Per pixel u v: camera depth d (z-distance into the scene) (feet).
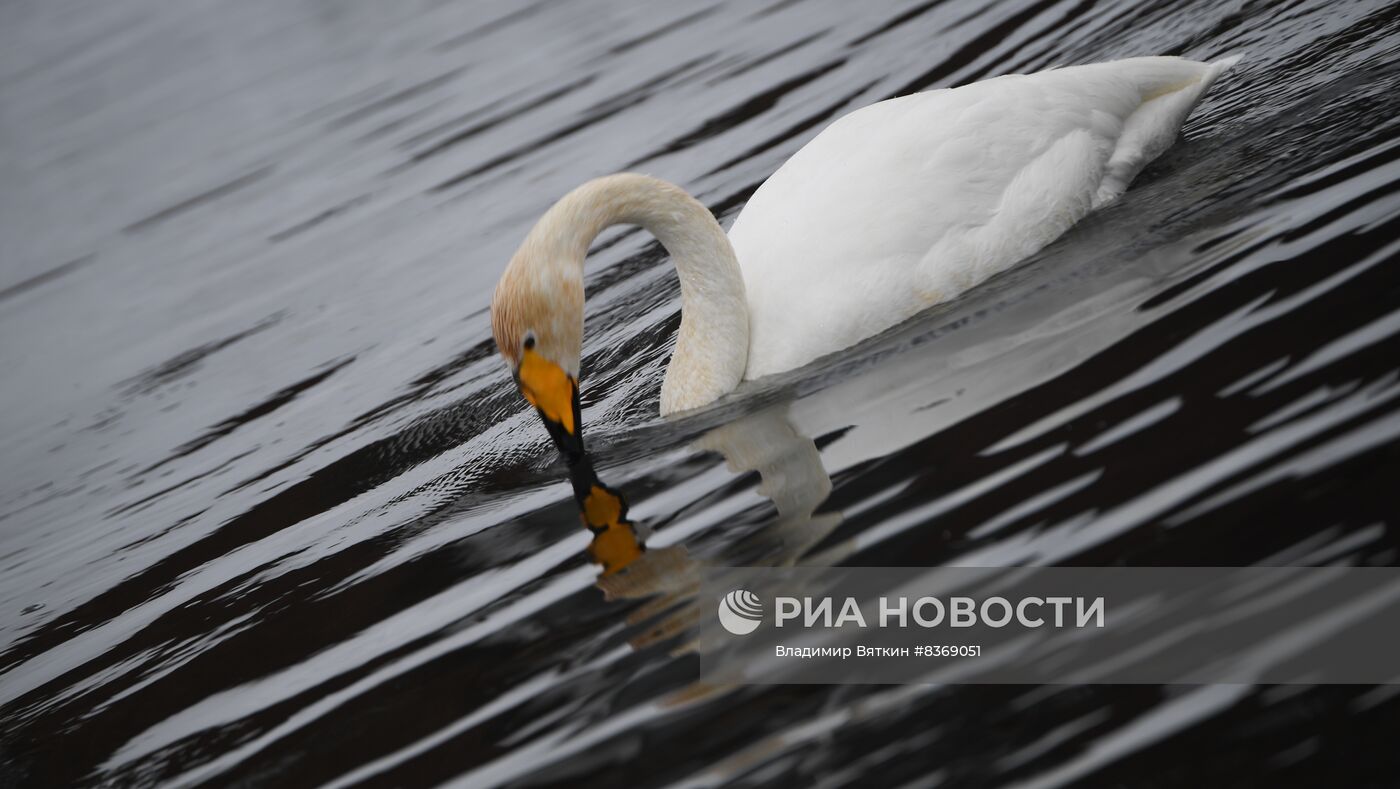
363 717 30.78
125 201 85.25
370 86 90.89
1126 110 44.11
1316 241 35.73
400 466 44.57
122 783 31.58
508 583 34.24
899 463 33.35
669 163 64.08
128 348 66.59
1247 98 47.24
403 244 66.49
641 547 33.68
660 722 27.04
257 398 55.98
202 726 32.76
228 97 97.50
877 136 43.01
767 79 70.64
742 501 34.35
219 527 44.73
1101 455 30.45
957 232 41.45
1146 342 34.32
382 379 53.26
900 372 38.04
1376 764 21.25
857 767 24.36
